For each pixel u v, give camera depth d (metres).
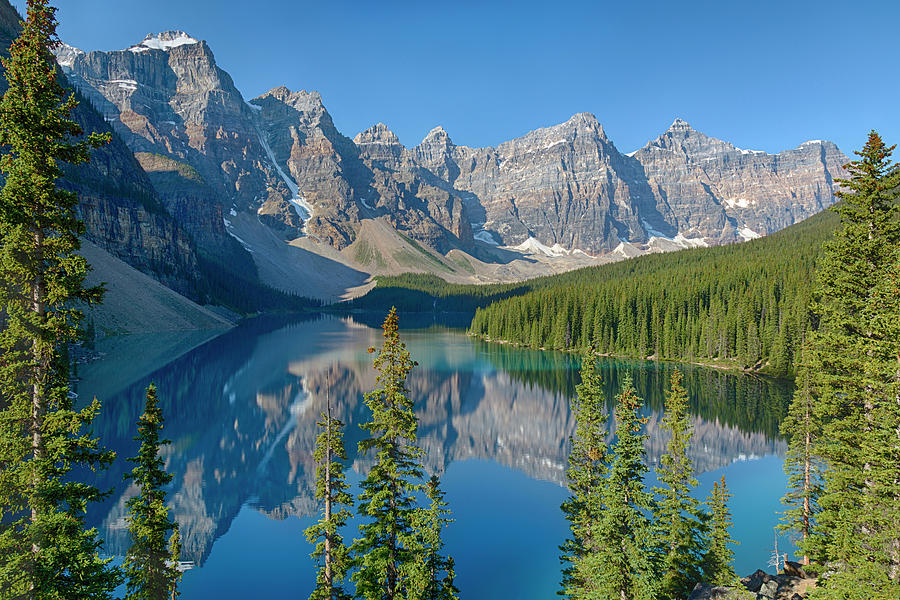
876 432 22.05
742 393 97.44
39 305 16.97
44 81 16.42
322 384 109.94
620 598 24.61
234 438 75.19
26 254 16.52
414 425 24.59
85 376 103.94
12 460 16.34
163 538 24.47
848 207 26.92
